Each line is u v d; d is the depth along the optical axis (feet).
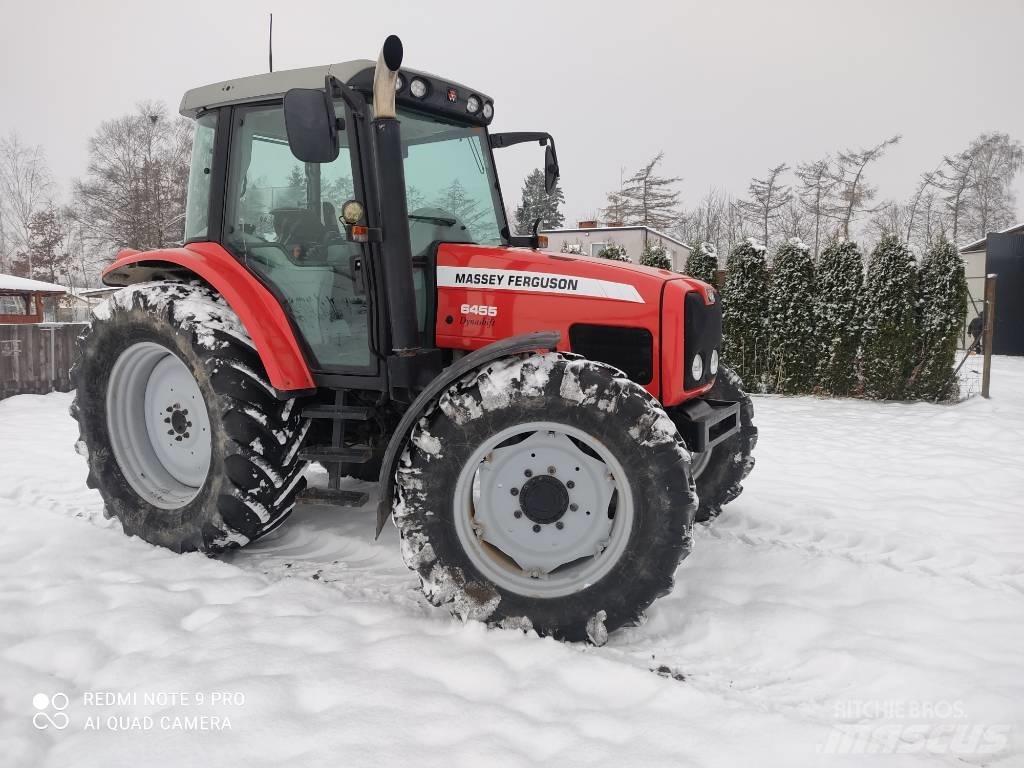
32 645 7.83
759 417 24.91
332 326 10.19
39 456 17.66
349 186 9.95
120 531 11.65
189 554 10.53
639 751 6.25
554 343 8.29
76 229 119.14
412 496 8.50
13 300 85.20
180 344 10.24
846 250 29.12
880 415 25.29
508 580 8.52
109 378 11.50
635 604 8.26
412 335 9.28
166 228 94.43
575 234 78.69
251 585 9.52
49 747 6.29
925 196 168.14
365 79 9.61
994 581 10.54
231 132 10.73
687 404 10.06
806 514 13.55
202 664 7.42
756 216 163.63
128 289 11.05
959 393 29.71
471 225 11.48
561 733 6.45
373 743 6.22
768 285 30.99
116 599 9.00
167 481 11.59
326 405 10.55
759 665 8.09
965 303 28.07
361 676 7.22
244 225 10.71
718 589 10.05
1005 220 164.76
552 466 8.69
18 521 12.20
